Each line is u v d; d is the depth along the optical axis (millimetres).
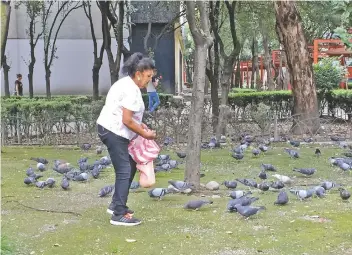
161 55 25750
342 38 8750
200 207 6281
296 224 5609
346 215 5969
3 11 13227
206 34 7250
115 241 5094
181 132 12227
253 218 5863
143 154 5750
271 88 31500
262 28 23734
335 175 8414
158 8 20672
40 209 6355
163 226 5594
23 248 4883
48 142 12547
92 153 11148
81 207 6449
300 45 14023
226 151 11172
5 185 7805
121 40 14297
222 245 4941
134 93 5457
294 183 7797
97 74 16984
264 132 12867
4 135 12445
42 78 24281
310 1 18594
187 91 41156
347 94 16703
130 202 6668
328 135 13391
